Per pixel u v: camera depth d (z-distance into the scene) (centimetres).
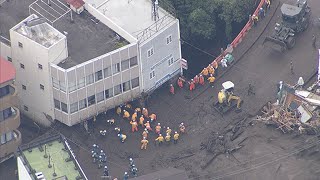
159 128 14775
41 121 15162
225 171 14250
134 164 14388
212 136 14775
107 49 14762
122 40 14925
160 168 14338
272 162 14325
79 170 13000
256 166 14288
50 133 14825
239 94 15400
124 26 15150
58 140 13438
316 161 14312
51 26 14700
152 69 15162
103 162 14388
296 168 14225
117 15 15375
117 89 14938
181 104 15312
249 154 14462
